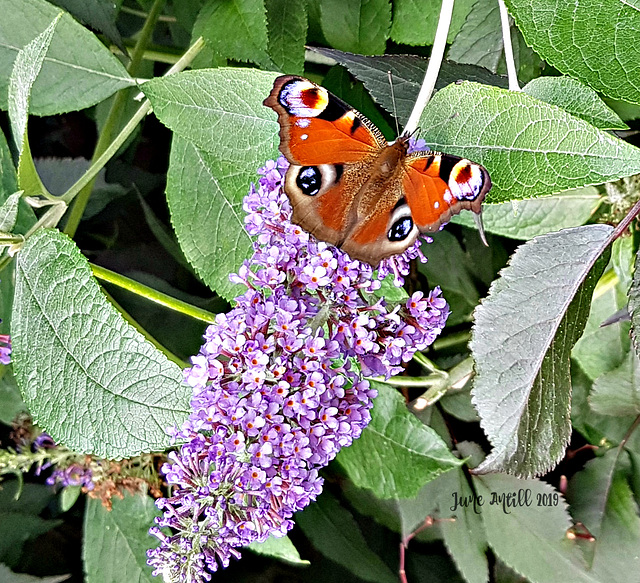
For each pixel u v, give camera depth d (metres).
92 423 0.31
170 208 0.34
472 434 0.38
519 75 0.35
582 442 0.37
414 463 0.36
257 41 0.35
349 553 0.38
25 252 0.31
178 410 0.30
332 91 0.38
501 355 0.30
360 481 0.37
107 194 0.42
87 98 0.36
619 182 0.35
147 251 0.43
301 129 0.29
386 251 0.29
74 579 0.42
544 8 0.30
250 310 0.29
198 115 0.32
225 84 0.32
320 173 0.29
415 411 0.38
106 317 0.30
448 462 0.36
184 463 0.29
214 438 0.28
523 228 0.35
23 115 0.31
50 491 0.41
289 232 0.30
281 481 0.28
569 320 0.30
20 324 0.31
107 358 0.30
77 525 0.43
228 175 0.34
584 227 0.30
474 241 0.38
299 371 0.29
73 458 0.38
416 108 0.32
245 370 0.29
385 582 0.38
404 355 0.30
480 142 0.30
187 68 0.39
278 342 0.29
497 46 0.35
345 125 0.29
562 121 0.29
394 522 0.39
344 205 0.29
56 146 0.46
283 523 0.29
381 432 0.36
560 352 0.30
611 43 0.30
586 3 0.29
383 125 0.38
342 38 0.37
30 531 0.41
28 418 0.39
